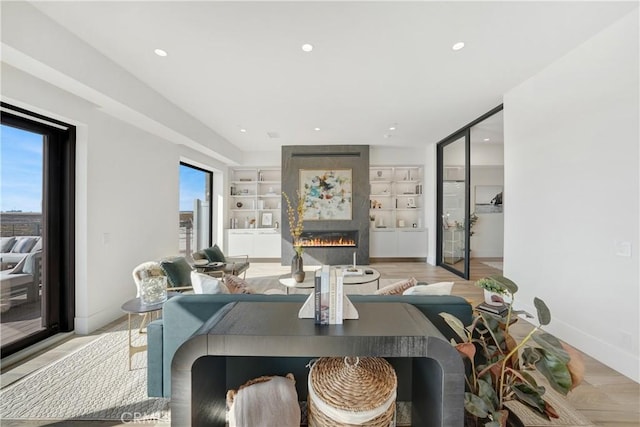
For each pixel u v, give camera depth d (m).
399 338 1.17
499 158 6.18
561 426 1.61
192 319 1.71
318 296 1.29
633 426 1.61
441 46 2.39
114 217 3.21
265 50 2.45
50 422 1.62
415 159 6.61
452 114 4.14
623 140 2.07
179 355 1.17
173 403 1.18
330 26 2.12
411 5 1.91
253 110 3.98
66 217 2.76
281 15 2.00
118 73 2.69
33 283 2.56
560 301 2.62
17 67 2.02
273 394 1.49
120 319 3.18
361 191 6.30
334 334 1.18
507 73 2.87
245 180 7.06
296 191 6.33
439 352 1.17
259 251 6.68
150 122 3.37
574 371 1.20
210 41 2.31
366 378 1.37
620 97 2.09
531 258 2.97
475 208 6.82
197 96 3.47
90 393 1.86
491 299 2.06
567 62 2.52
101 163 3.02
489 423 1.17
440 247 6.09
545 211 2.79
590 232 2.32
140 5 1.89
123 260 3.35
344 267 3.94
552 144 2.70
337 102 3.67
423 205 6.75
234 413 1.43
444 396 1.17
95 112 2.93
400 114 4.16
